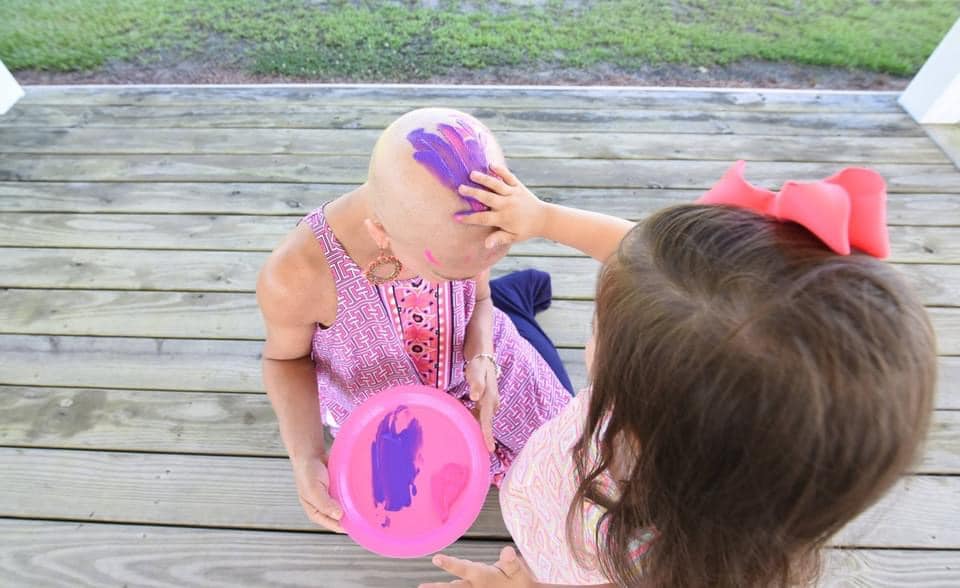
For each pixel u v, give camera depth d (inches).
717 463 20.5
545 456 37.3
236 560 53.9
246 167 89.7
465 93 103.3
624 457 25.8
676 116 98.7
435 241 29.5
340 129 96.2
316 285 37.5
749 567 23.5
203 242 79.2
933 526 54.6
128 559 53.7
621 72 117.0
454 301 42.4
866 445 19.0
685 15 133.0
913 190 86.4
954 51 90.0
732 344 18.8
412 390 44.7
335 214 35.0
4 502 56.7
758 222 20.6
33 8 132.3
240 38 125.3
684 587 25.7
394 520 42.0
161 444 60.5
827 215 18.6
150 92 103.6
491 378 46.4
